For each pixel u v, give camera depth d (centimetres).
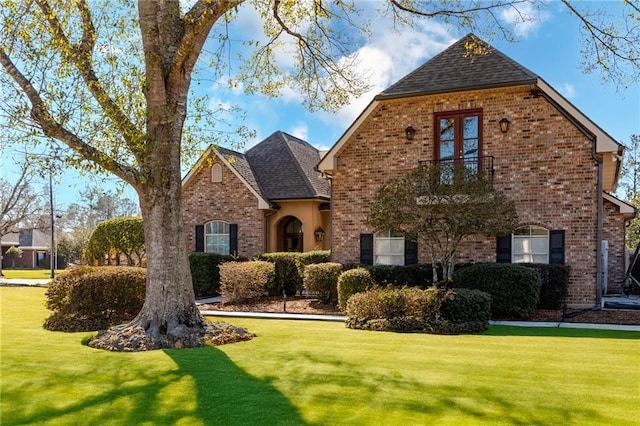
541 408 529
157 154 972
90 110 905
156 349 874
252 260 1895
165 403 556
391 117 1670
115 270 1309
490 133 1541
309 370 695
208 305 1645
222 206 2292
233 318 1342
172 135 992
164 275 970
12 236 6125
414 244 1630
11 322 1270
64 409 541
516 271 1253
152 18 970
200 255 1966
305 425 483
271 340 956
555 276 1378
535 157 1487
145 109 992
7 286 2580
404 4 1193
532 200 1486
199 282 1950
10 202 3881
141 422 498
